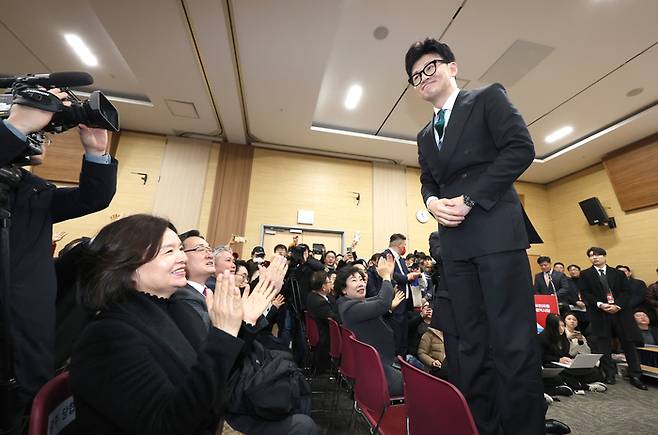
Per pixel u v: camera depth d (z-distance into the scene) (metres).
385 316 2.99
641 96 4.82
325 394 2.87
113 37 3.80
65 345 1.32
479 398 1.03
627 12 3.48
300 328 3.24
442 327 1.25
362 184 6.84
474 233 1.02
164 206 5.79
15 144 0.86
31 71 4.59
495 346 0.95
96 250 0.84
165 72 4.37
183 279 0.91
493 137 1.04
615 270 3.75
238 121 5.57
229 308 0.72
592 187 6.91
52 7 3.63
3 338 0.88
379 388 1.30
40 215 1.18
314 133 5.96
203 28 3.64
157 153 6.00
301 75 4.40
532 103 5.02
